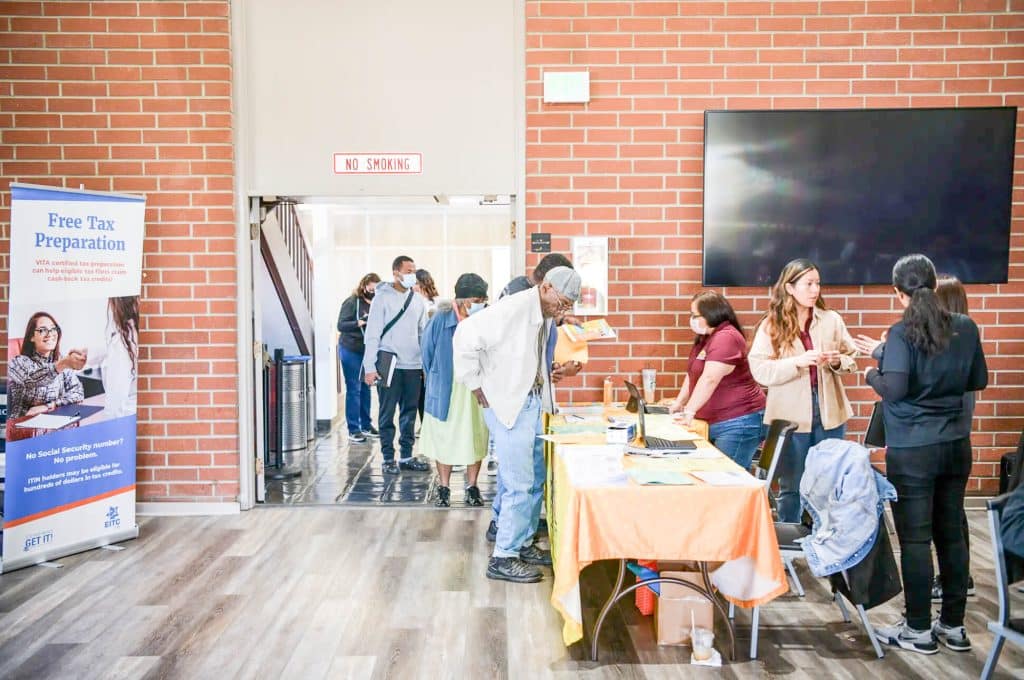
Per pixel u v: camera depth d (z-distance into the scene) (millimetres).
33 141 4660
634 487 2645
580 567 2682
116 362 4172
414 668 2801
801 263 3480
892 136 4582
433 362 4695
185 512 4723
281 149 4719
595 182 4691
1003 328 4676
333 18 4676
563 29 4641
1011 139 4570
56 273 3904
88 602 3389
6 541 3746
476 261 8977
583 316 4727
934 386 2785
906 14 4586
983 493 4727
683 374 4738
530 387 3506
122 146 4652
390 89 4703
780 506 3641
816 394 3557
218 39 4609
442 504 4812
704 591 2869
